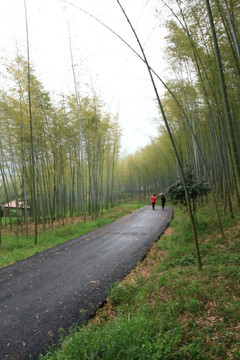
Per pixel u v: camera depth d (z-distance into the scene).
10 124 10.69
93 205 14.01
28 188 16.42
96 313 3.33
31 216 17.75
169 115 9.73
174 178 18.55
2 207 17.95
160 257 5.65
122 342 2.17
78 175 16.00
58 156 14.93
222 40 5.56
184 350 2.09
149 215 13.92
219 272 3.74
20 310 3.47
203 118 10.52
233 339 2.23
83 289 4.12
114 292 3.76
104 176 25.77
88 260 5.80
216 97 6.40
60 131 12.74
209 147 11.71
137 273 4.77
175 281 3.79
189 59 6.40
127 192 43.75
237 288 3.17
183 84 7.57
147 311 3.00
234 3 4.67
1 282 4.64
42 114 11.55
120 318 2.83
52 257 6.26
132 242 7.38
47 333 2.88
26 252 7.21
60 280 4.59
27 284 4.47
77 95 11.86
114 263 5.45
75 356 2.15
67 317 3.23
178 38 5.70
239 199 7.57
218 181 11.61
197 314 2.75
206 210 9.58
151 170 25.34
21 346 2.66
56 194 17.27
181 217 10.47
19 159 13.36
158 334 2.35
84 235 9.12
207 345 2.20
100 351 2.09
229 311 2.68
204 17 5.08
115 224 11.38
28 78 8.50
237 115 7.91
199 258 4.08
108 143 16.31
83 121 12.61
